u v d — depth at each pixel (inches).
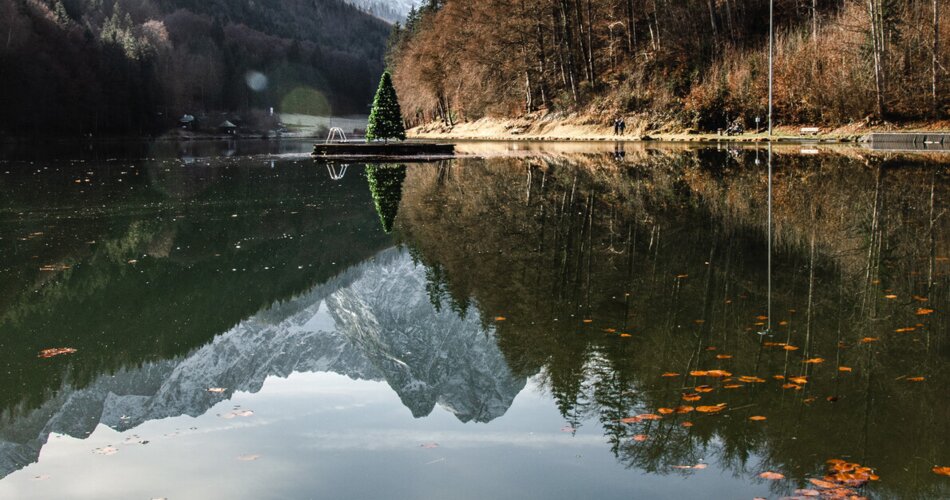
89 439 160.1
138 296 304.8
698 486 127.9
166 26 5521.7
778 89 1421.0
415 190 672.4
